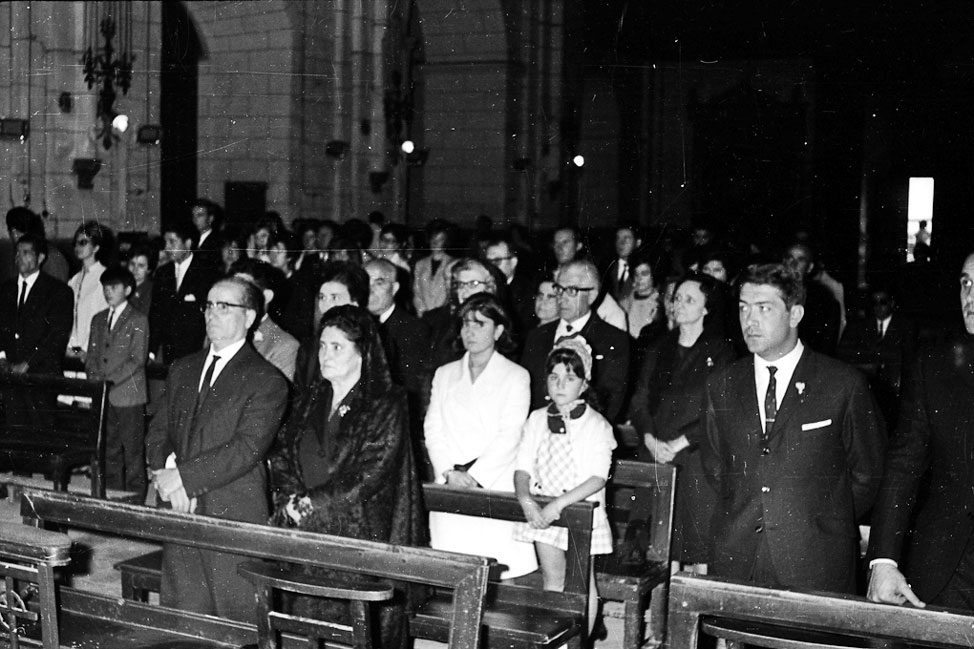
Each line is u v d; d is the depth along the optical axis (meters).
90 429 7.29
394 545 3.36
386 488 4.18
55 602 3.74
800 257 9.71
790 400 3.88
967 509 3.55
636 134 19.53
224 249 11.43
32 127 14.12
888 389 8.13
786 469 3.85
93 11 14.19
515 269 8.51
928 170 18.39
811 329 9.66
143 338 7.87
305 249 12.13
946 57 17.69
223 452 4.48
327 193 17.08
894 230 18.61
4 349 8.30
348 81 17.06
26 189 14.12
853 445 3.87
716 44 18.97
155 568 4.93
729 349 5.63
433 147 17.94
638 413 5.96
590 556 4.44
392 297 6.47
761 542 3.86
